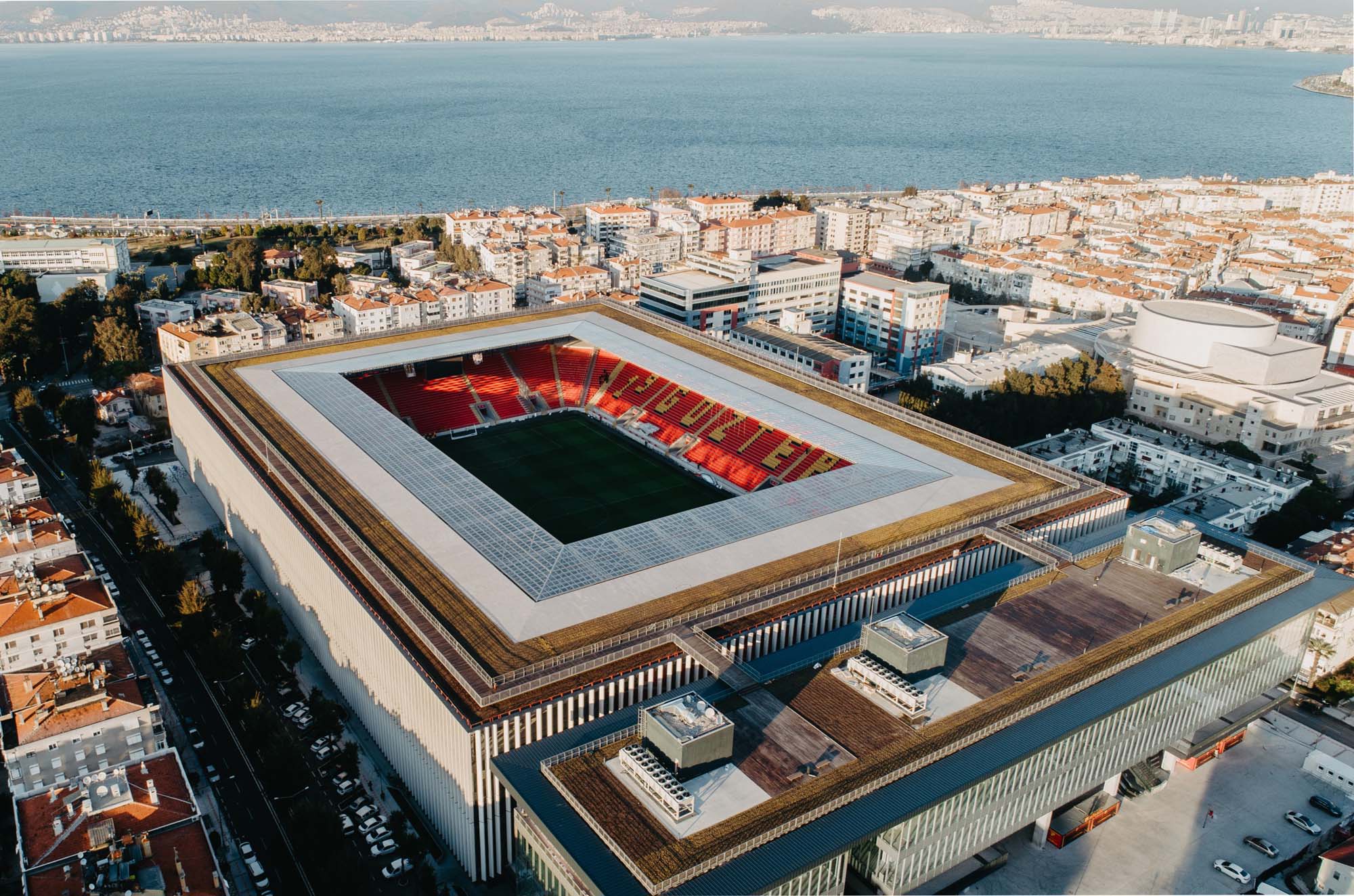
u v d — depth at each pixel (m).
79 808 132.75
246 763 168.50
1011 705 139.00
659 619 159.12
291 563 196.50
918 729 133.50
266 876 145.50
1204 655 155.25
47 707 157.12
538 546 181.62
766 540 185.88
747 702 138.12
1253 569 181.12
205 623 191.50
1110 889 144.50
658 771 120.31
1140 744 156.25
